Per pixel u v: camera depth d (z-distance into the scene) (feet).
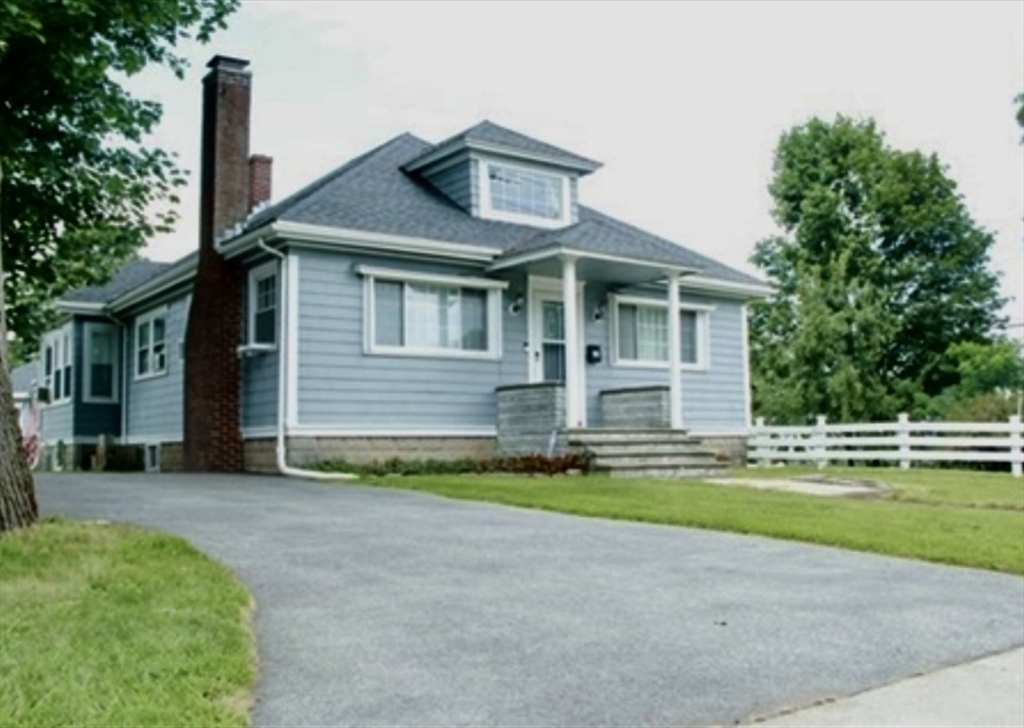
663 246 60.90
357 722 11.32
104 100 36.22
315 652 14.15
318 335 46.57
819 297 107.55
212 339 51.47
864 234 113.29
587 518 28.68
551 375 54.49
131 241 44.52
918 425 57.93
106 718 10.35
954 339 112.68
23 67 32.58
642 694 12.59
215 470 50.29
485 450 51.34
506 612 16.75
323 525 25.95
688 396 60.59
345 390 47.11
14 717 10.25
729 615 16.87
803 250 117.91
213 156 52.85
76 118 36.52
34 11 28.76
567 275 47.85
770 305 118.93
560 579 19.62
